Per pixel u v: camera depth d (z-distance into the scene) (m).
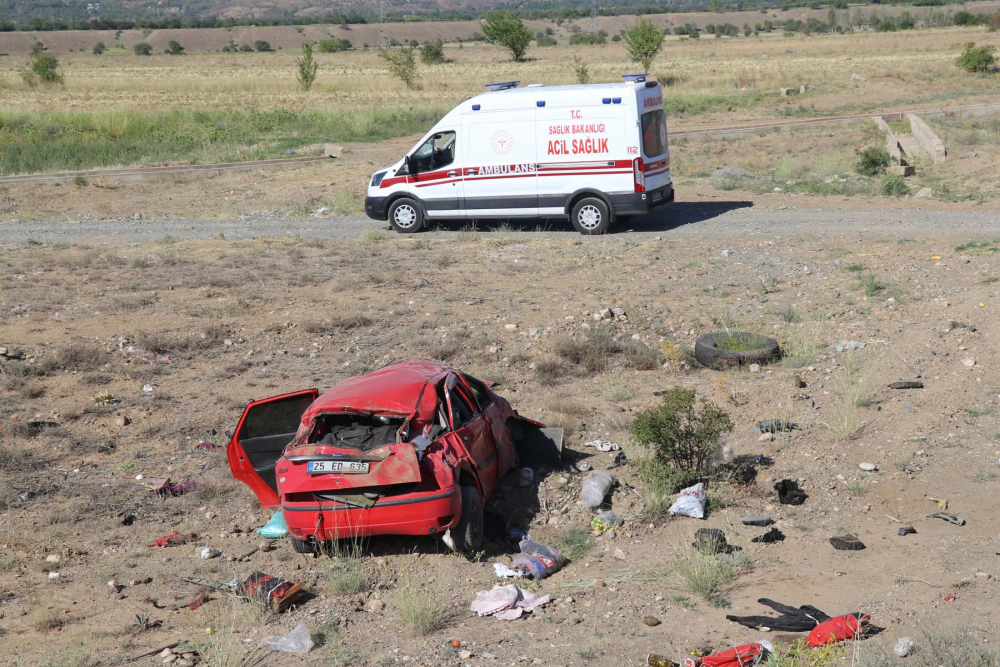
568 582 6.12
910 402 9.32
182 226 23.11
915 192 22.39
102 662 5.11
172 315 13.80
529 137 19.33
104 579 6.34
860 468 7.82
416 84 65.62
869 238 17.36
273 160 33.94
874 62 69.62
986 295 12.41
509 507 7.41
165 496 7.94
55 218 24.95
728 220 20.52
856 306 12.95
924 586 5.70
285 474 6.45
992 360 10.09
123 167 34.12
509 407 8.27
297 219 23.62
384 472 6.16
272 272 16.83
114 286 15.80
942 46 87.06
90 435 9.37
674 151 32.41
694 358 11.48
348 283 15.76
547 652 5.09
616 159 18.89
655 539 6.75
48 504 7.70
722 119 40.91
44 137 39.47
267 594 5.85
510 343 12.29
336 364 11.68
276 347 12.47
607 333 12.30
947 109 38.03
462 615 5.67
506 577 6.19
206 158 35.66
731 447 8.40
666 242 18.31
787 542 6.59
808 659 4.73
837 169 26.50
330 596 6.02
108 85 72.12
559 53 116.31
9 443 9.07
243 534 7.15
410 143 37.19
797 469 7.94
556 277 15.94
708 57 91.81
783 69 66.69
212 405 10.27
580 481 7.85
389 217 20.95
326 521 6.28
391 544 6.87
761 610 5.51
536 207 19.67
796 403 9.59
